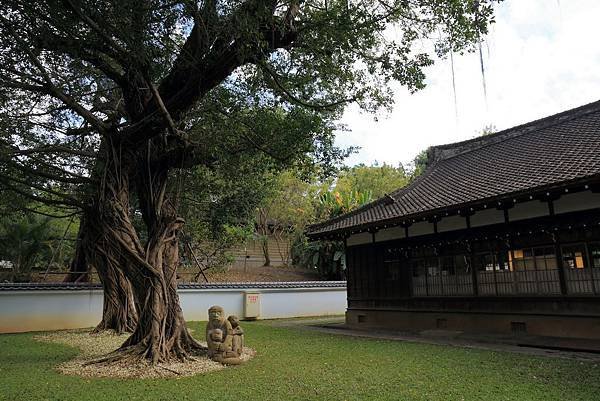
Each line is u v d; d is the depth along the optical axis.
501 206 10.95
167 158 9.90
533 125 15.05
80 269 17.64
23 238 21.36
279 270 30.30
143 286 8.71
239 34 7.59
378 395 5.70
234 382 6.54
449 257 13.04
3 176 10.01
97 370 7.45
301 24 8.74
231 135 10.51
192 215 18.25
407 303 14.10
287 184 28.41
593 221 9.70
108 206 9.26
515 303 11.31
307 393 5.82
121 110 11.62
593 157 10.18
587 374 6.74
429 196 13.92
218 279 26.45
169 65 9.12
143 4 7.00
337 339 11.36
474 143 17.02
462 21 8.22
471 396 5.62
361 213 15.92
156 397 5.72
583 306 10.00
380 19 8.39
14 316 14.25
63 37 7.79
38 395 5.84
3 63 8.33
